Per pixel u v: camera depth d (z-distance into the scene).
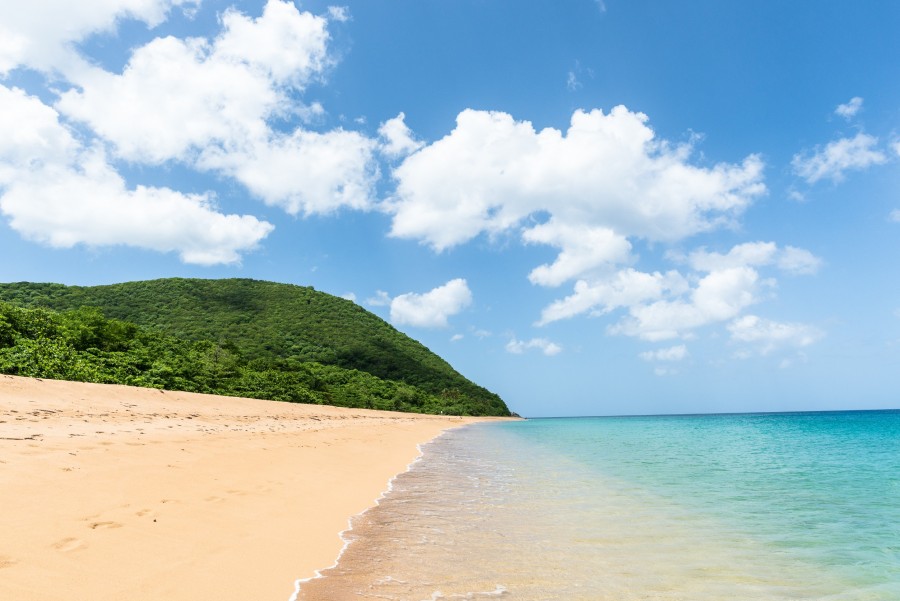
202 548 5.97
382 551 6.93
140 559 5.31
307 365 76.81
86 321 36.25
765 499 11.70
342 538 7.43
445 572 6.16
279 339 100.06
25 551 4.95
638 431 50.56
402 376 101.50
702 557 7.07
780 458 21.80
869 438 37.34
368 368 100.06
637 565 6.65
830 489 13.25
